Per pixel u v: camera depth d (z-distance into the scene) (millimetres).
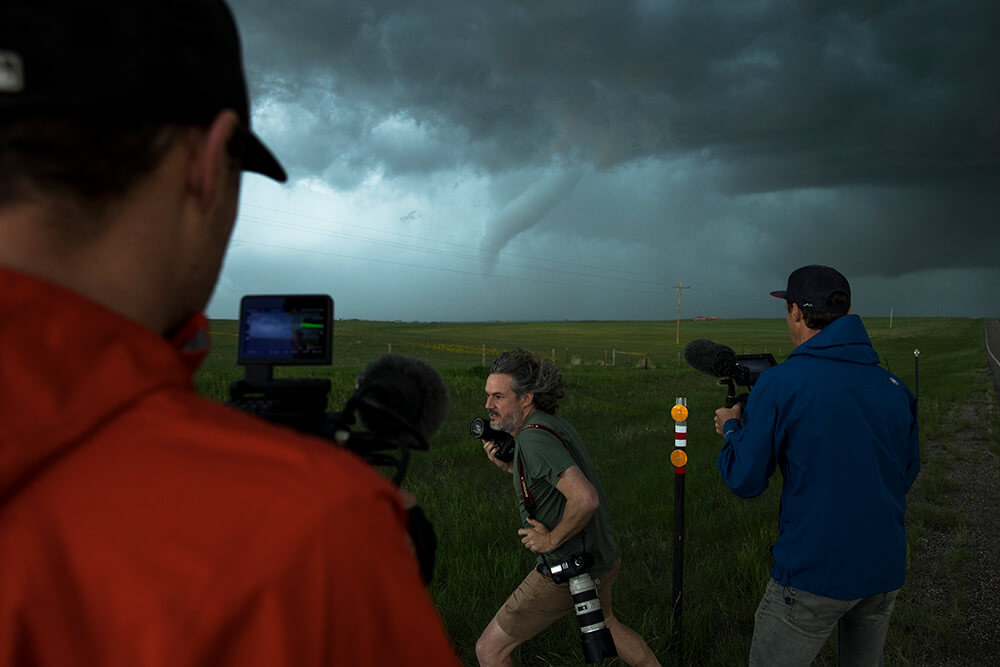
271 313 1167
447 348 58906
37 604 381
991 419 15156
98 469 403
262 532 396
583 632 2633
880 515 2438
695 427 12688
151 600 371
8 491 395
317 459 457
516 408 2863
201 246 518
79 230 443
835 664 3994
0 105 401
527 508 2752
